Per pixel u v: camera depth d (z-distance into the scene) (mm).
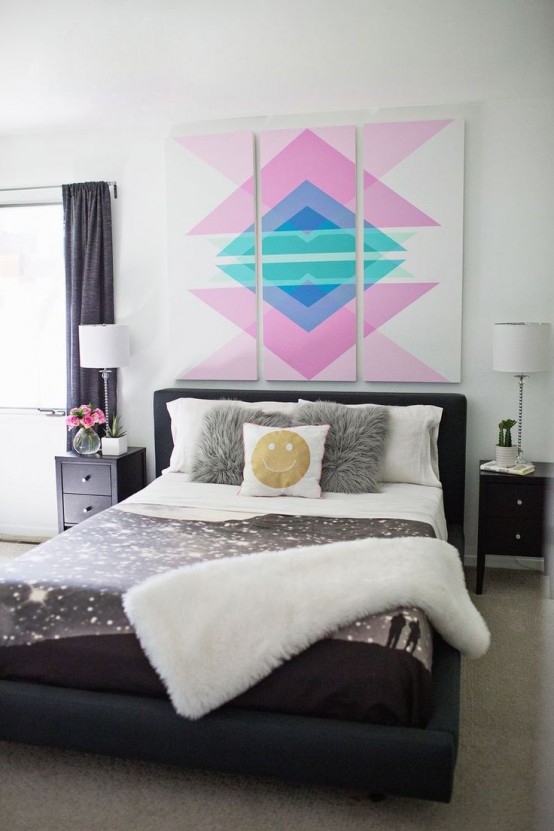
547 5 2785
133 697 2170
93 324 4469
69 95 3824
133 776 2279
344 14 2854
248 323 4363
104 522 3127
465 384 4133
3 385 4832
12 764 2350
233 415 3924
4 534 4871
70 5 2740
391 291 4141
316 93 3818
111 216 4488
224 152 4266
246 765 2059
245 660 2062
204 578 2262
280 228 4258
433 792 1947
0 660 2295
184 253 4402
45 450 4773
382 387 4258
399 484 3838
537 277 3986
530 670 2910
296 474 3562
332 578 2289
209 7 2775
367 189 4102
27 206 4672
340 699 2039
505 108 3912
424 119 4004
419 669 2047
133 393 4609
